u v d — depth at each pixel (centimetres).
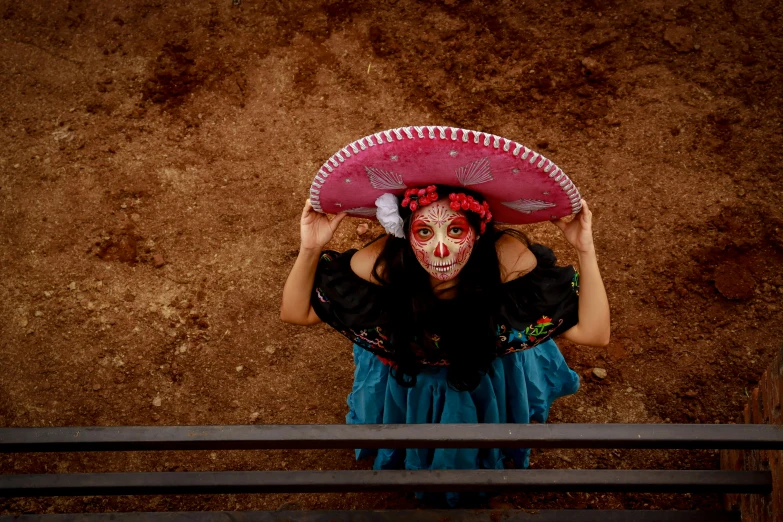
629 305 356
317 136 409
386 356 251
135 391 346
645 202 379
